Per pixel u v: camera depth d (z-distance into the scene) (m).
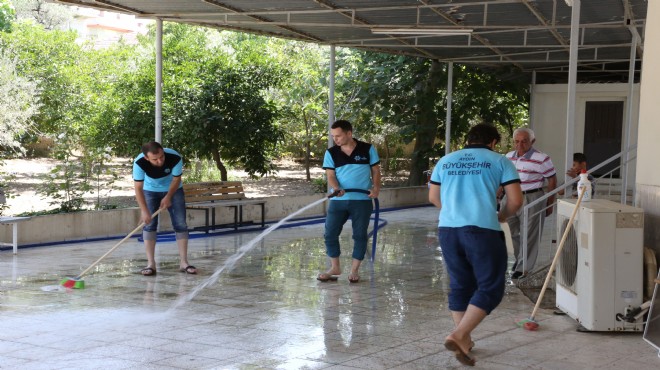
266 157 18.27
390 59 18.92
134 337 5.69
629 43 13.81
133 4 10.59
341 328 6.04
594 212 5.73
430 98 18.36
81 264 9.11
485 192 5.00
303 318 6.39
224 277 8.34
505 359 5.14
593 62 17.53
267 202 14.05
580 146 18.98
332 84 14.91
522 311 6.69
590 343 5.57
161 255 9.91
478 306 4.79
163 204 8.35
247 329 5.98
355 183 7.97
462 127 19.31
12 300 6.99
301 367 4.93
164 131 16.41
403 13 11.24
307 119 22.19
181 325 6.09
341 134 7.83
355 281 8.12
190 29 23.45
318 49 23.05
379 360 5.11
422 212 16.16
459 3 10.12
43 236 10.85
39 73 22.61
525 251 8.00
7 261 9.28
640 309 5.75
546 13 10.98
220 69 17.06
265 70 17.28
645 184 6.39
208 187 12.37
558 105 19.23
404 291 7.65
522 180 8.23
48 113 22.25
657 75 6.26
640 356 5.23
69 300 7.02
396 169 23.70
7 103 18.92
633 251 5.75
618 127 18.58
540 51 15.27
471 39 13.80
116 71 22.94
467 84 19.34
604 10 10.62
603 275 5.76
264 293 7.46
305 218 14.51
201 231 12.34
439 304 7.04
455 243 5.04
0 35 23.23
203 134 16.38
